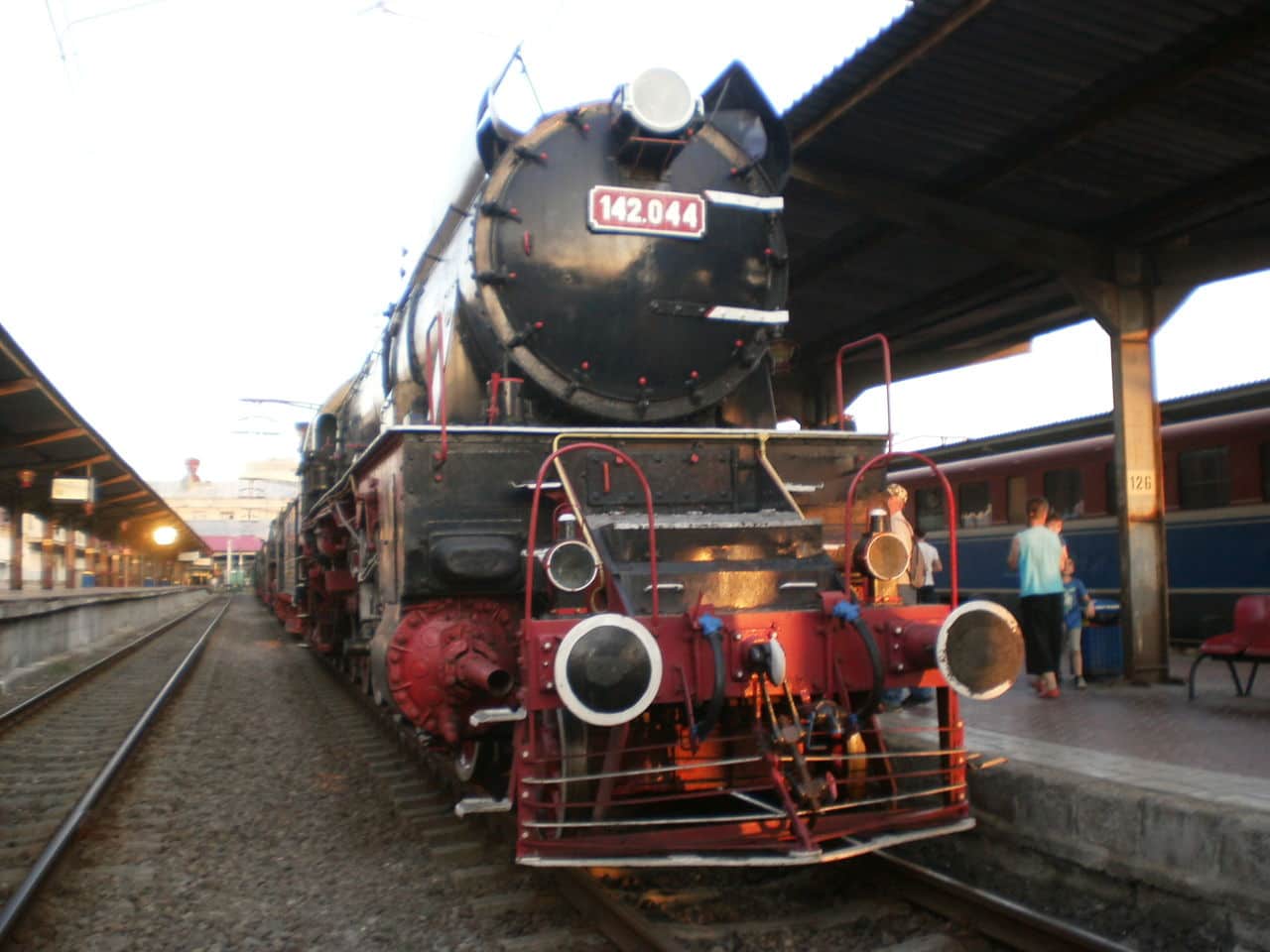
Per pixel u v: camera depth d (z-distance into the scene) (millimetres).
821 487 6039
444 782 6734
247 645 21672
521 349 6062
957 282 12188
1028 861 5219
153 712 10359
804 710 4555
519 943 4105
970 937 4254
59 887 4992
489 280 6020
